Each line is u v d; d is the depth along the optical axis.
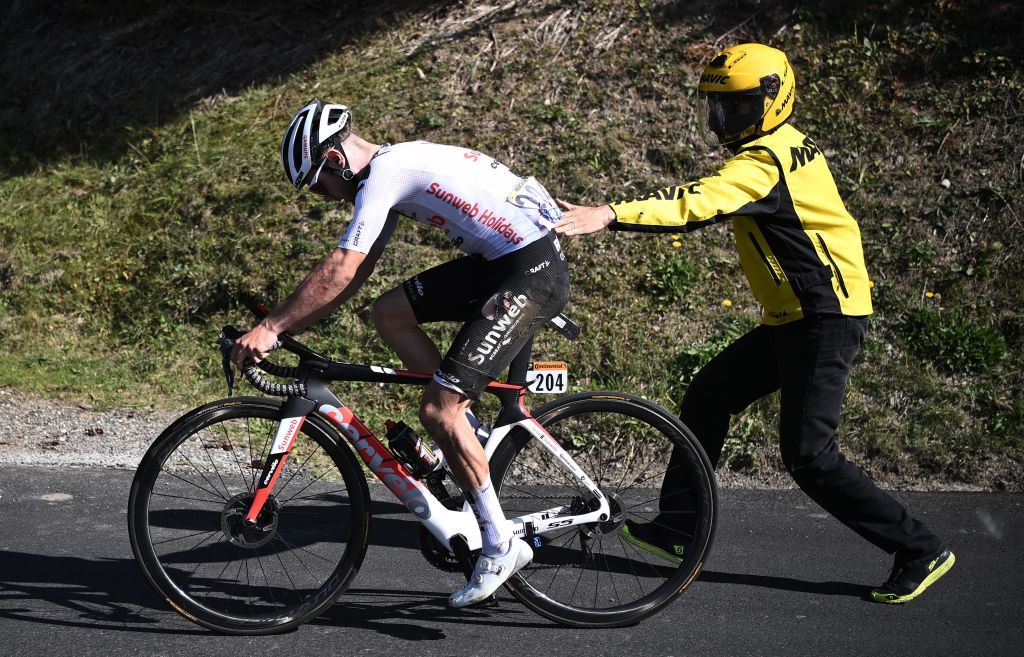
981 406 5.07
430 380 3.20
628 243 6.04
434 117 6.90
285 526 3.89
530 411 3.31
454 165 3.00
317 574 3.51
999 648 3.07
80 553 3.68
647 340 5.54
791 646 3.09
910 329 5.49
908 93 6.72
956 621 3.26
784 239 3.28
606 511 3.38
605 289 5.82
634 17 7.41
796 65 6.98
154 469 3.06
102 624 3.15
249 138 7.03
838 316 3.30
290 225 6.30
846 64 6.91
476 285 3.31
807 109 6.70
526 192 3.05
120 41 8.22
